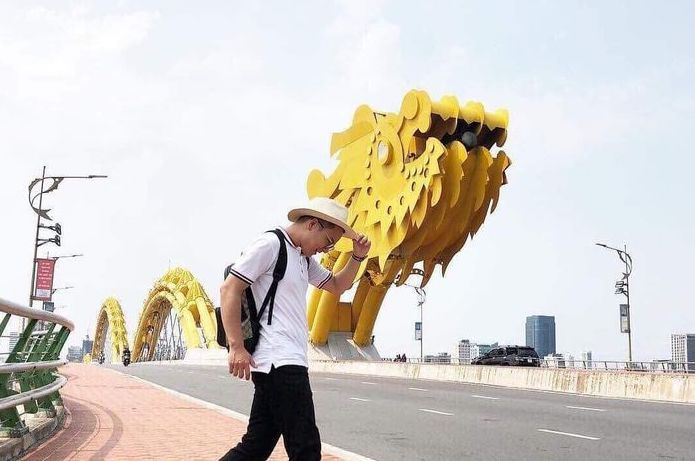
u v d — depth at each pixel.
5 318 7.50
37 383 11.06
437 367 34.78
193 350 75.00
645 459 10.07
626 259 48.75
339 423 14.62
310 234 4.72
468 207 45.38
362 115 50.28
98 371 36.19
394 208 45.75
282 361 4.42
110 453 9.20
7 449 7.68
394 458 10.18
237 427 12.57
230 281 4.43
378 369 40.22
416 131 44.91
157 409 15.84
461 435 12.70
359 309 55.00
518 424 14.43
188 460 8.83
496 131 46.25
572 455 10.41
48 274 33.47
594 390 24.45
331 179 52.44
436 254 47.62
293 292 4.57
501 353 51.44
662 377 21.91
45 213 32.78
